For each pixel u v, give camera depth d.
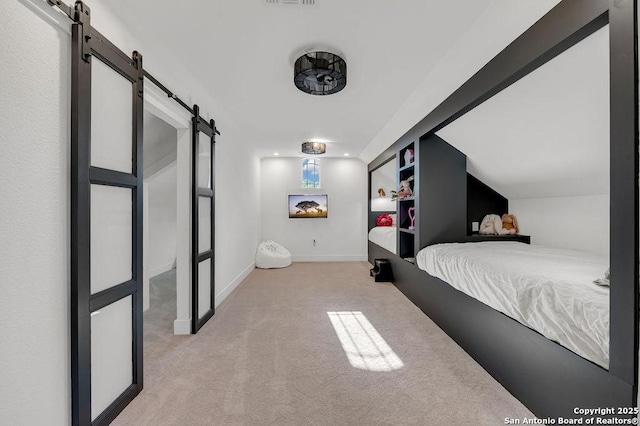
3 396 0.94
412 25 1.65
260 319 2.78
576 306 1.26
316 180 6.14
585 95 1.66
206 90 2.59
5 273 0.95
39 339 1.06
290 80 2.38
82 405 1.21
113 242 1.44
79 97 1.19
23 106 1.00
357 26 1.66
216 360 2.00
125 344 1.54
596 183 2.50
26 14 1.01
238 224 4.14
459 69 2.03
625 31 1.00
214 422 1.41
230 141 3.67
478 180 3.71
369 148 4.96
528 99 1.93
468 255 2.30
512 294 1.60
